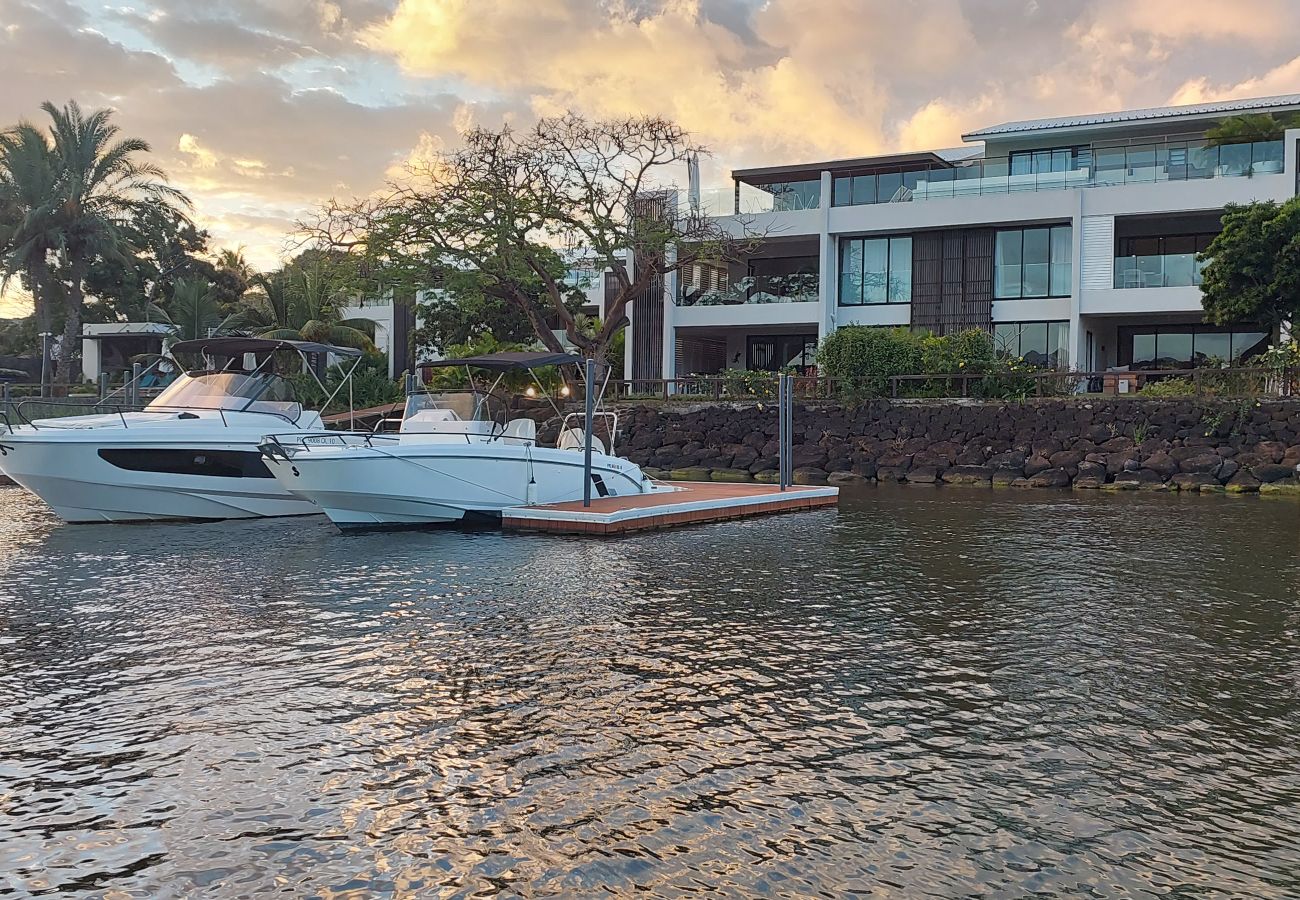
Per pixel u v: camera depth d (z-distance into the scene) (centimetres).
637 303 3669
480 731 616
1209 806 511
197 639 843
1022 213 3123
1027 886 433
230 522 1691
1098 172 3091
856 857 457
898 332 3062
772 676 733
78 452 1581
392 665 760
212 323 4491
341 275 3180
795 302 3438
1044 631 871
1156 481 2433
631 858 456
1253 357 2766
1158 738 607
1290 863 453
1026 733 615
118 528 1603
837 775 549
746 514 1794
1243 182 2894
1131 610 957
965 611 954
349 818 497
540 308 3834
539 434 3044
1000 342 3206
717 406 3161
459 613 943
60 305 4834
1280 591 1050
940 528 1606
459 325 4156
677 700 677
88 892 429
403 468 1539
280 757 575
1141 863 453
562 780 541
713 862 452
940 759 573
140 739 605
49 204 3938
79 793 528
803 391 3116
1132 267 3030
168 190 4291
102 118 4125
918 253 3319
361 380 3438
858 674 739
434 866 450
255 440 1727
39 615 938
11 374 4378
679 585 1091
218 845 470
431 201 3011
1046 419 2691
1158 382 2844
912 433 2844
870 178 3353
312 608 966
